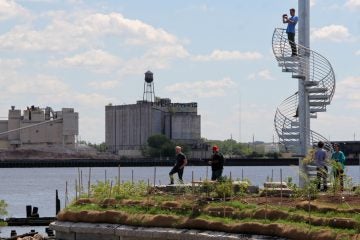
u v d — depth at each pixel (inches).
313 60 1785.2
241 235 1148.5
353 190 1310.3
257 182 4197.8
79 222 1389.0
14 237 1678.2
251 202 1272.1
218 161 1455.5
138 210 1338.6
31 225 2165.4
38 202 3339.1
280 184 1392.7
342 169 1342.3
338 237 1041.5
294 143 1814.7
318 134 1797.5
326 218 1098.1
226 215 1222.9
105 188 1497.3
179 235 1216.8
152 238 1259.8
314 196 1258.0
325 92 1775.3
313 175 1531.7
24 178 7047.2
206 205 1269.7
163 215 1277.1
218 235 1169.4
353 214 1110.4
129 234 1291.8
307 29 1780.3
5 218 2271.2
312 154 1464.1
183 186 1424.7
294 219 1137.4
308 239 1071.6
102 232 1332.4
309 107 1806.1
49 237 1665.8
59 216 1432.1
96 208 1401.3
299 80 1791.3
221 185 1334.9
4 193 4247.0
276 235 1118.4
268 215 1173.1
